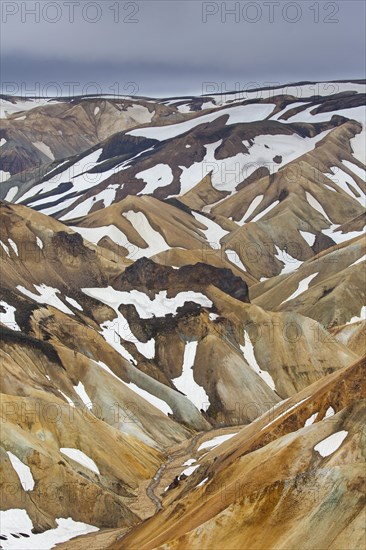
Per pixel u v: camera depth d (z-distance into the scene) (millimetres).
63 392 132375
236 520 76562
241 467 87000
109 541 95812
